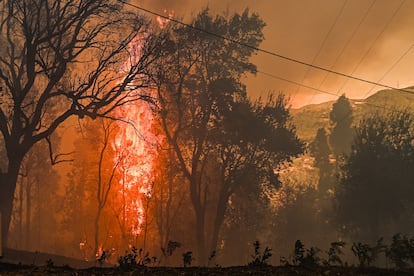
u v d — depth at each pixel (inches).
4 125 1412.4
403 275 406.9
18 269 469.7
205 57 2384.4
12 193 1389.0
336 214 2815.0
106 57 1622.8
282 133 2497.5
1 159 2716.5
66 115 1501.0
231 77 2445.9
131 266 463.2
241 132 2367.1
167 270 440.8
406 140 2773.1
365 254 464.4
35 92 2094.0
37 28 1505.9
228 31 2399.1
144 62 1683.1
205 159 2405.3
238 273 414.3
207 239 2736.2
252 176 2513.5
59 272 434.0
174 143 2271.2
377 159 2721.5
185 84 2292.1
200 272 424.2
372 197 2655.0
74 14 1523.1
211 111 2352.4
